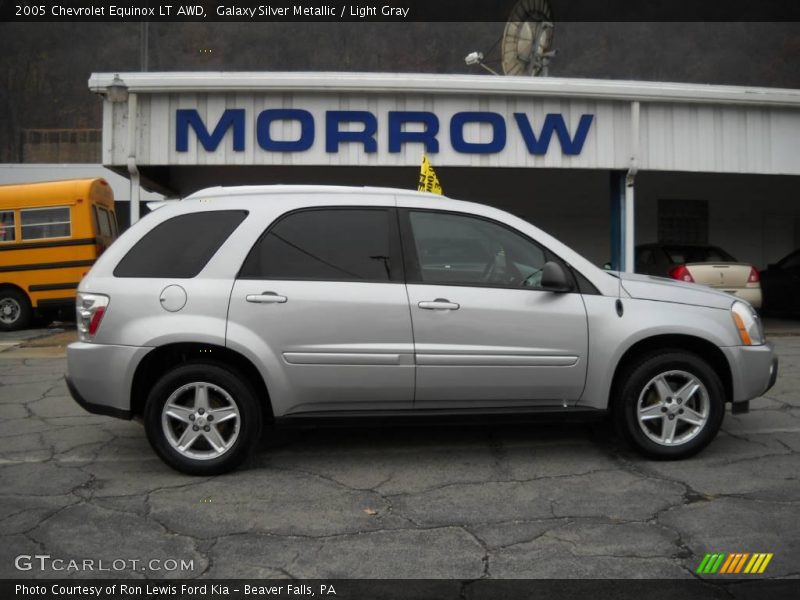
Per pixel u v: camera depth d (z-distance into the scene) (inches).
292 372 181.0
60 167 890.1
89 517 157.6
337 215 189.6
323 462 195.5
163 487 176.4
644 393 190.1
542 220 714.2
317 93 463.8
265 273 183.3
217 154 462.9
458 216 192.9
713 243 727.7
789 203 733.9
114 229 603.8
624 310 189.5
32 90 1594.5
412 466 191.3
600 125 474.6
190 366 180.5
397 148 468.8
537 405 190.5
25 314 546.3
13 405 272.4
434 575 129.5
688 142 478.6
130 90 452.1
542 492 170.7
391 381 183.2
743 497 165.3
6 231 545.0
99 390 180.1
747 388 194.9
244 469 189.9
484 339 184.9
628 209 482.9
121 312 179.5
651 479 178.4
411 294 184.1
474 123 470.0
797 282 547.2
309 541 144.6
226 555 138.5
